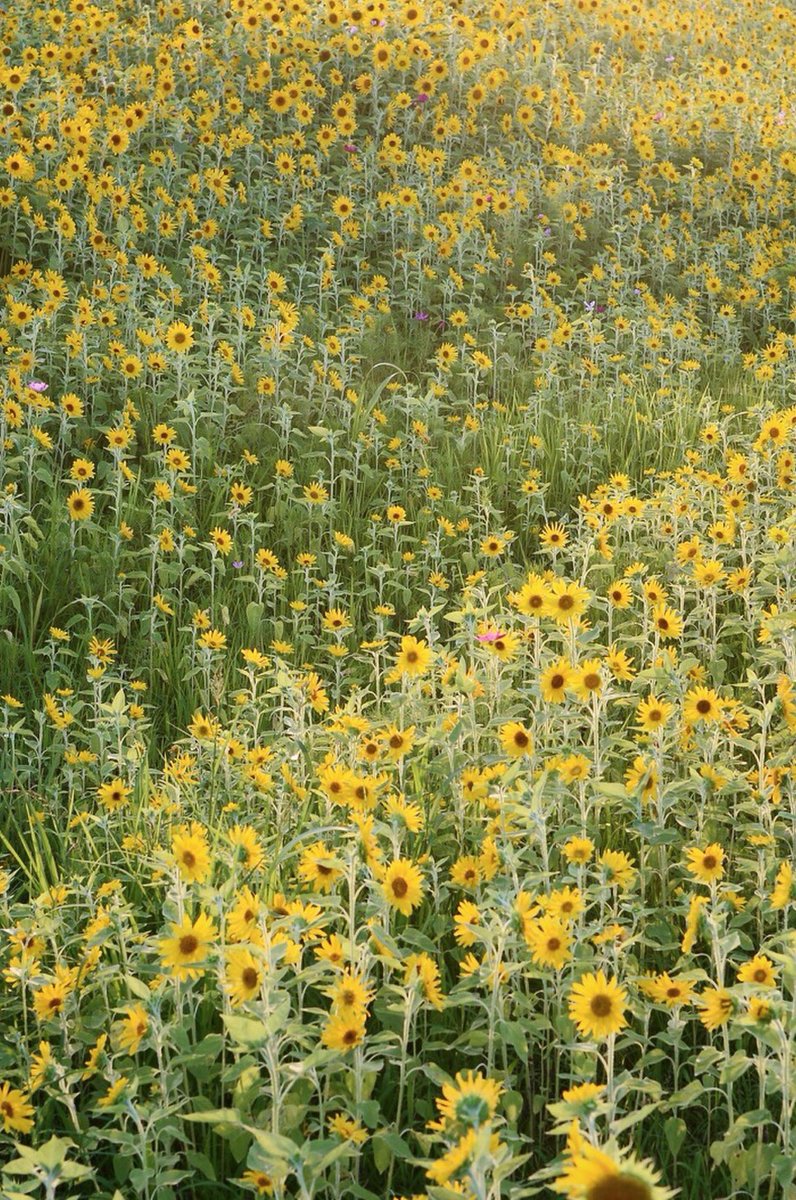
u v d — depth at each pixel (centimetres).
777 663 444
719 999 241
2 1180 224
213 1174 231
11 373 647
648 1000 277
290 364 835
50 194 950
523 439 786
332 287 1001
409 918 313
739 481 616
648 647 514
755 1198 230
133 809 367
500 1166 183
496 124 1341
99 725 415
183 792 382
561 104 1362
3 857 370
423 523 657
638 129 1365
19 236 919
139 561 595
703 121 1440
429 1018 283
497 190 1153
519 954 277
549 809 323
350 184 1106
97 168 1041
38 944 274
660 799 315
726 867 340
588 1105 193
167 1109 224
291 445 739
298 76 1260
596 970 283
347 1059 245
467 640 416
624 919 297
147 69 1158
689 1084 243
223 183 1006
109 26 1237
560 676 353
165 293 859
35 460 652
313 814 362
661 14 1764
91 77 1161
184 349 707
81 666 509
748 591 502
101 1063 242
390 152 1135
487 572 609
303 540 642
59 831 378
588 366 870
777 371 970
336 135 1153
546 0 1662
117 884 301
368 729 386
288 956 233
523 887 274
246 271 873
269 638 553
